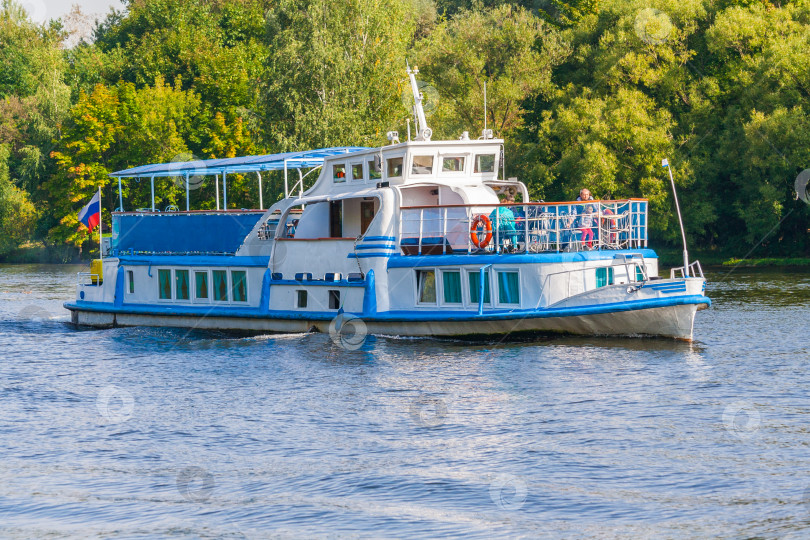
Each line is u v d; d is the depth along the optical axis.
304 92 108.81
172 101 145.00
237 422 33.00
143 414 34.62
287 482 26.92
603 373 38.91
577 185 106.56
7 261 145.88
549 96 118.25
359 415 33.47
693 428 31.00
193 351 47.62
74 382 40.81
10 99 161.12
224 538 23.41
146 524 24.36
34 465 29.02
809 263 103.75
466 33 120.44
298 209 55.03
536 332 44.88
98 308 58.81
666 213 105.44
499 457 28.52
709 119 108.31
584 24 121.38
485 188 48.47
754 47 108.81
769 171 103.88
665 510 24.34
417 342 46.25
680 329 43.19
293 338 49.28
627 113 104.81
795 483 25.89
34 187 151.38
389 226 47.53
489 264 44.97
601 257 45.03
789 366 40.19
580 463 27.78
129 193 140.50
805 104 102.12
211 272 54.03
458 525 23.77
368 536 23.28
